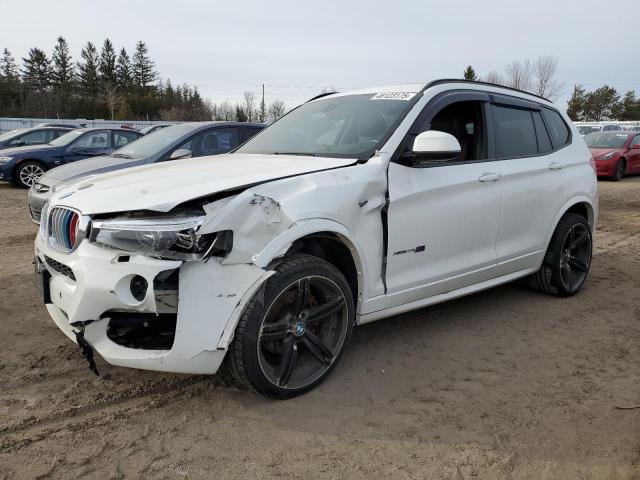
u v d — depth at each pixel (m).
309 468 2.46
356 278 3.28
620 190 14.23
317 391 3.13
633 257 6.70
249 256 2.67
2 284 5.01
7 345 3.66
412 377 3.35
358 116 3.84
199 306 2.58
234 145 7.95
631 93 67.94
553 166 4.62
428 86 3.88
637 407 3.03
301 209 2.84
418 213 3.47
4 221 8.34
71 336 2.94
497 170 4.07
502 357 3.67
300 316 2.97
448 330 4.13
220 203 2.64
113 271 2.55
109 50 83.12
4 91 70.50
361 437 2.70
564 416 2.93
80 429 2.71
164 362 2.62
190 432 2.71
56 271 2.93
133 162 6.95
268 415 2.87
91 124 36.84
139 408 2.91
